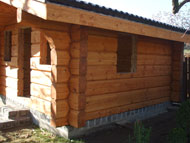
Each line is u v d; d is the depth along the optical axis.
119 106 5.85
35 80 5.53
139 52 6.41
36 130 5.36
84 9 4.01
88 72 4.97
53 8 3.59
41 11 3.61
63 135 4.92
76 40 4.61
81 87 4.66
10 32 7.32
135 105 6.37
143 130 3.88
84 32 4.63
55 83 4.56
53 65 4.59
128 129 5.52
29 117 5.84
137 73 6.38
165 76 7.68
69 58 4.74
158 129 5.75
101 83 5.31
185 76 8.41
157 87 7.28
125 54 6.66
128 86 6.10
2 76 7.45
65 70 4.69
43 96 5.23
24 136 4.94
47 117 5.27
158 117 6.96
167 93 7.83
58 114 4.62
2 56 7.40
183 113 4.52
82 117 4.72
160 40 7.27
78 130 4.97
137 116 6.52
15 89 6.61
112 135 5.17
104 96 5.41
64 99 4.73
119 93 5.82
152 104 7.07
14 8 5.34
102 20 4.31
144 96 6.70
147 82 6.81
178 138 3.82
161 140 4.89
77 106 4.64
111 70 5.55
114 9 4.43
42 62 5.31
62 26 4.56
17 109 5.82
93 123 5.23
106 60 5.41
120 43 6.76
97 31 5.11
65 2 3.70
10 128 5.47
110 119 5.64
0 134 5.04
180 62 7.74
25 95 6.87
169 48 7.79
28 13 4.09
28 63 7.73
